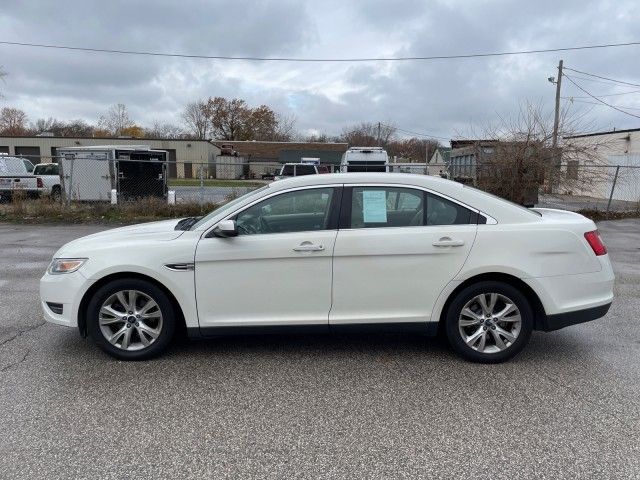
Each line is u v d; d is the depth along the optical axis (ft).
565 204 57.11
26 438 10.00
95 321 13.64
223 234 13.11
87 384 12.44
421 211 13.56
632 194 71.77
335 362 13.92
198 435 10.19
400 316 13.51
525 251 13.28
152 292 13.50
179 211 48.01
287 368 13.50
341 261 13.28
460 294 13.47
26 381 12.58
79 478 8.76
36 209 47.06
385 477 8.84
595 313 13.73
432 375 13.08
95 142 160.76
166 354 14.39
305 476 8.86
